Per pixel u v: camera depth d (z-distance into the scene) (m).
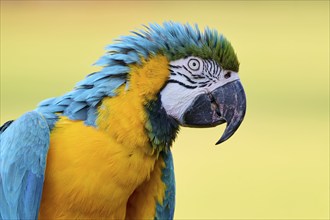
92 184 9.23
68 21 42.00
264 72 34.00
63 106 9.54
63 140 9.28
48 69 33.00
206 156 24.20
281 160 24.31
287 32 39.78
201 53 9.81
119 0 42.44
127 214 10.15
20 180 9.20
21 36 38.91
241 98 10.05
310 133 27.11
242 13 41.81
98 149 9.23
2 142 9.68
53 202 9.29
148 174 9.70
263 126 27.70
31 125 9.30
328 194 21.83
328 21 41.38
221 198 21.19
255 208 20.66
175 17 40.94
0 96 28.56
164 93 9.66
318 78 33.56
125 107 9.38
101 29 40.28
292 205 20.83
